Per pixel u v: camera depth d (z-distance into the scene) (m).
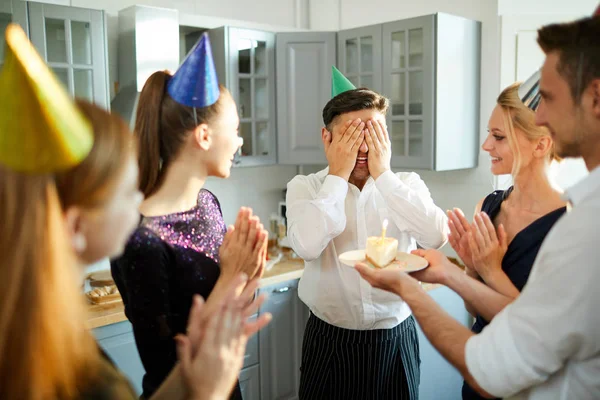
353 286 1.58
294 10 3.34
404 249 1.68
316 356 1.66
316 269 1.65
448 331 0.96
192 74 1.02
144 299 1.01
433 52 2.55
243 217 1.06
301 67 2.94
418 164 2.68
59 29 2.17
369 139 1.58
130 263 1.01
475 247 1.23
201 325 0.80
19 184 0.59
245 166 2.83
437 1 2.90
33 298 0.58
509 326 0.85
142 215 1.05
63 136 0.59
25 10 2.06
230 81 2.73
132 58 2.45
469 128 2.77
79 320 0.63
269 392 2.61
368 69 2.87
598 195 0.79
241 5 3.10
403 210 1.56
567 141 0.86
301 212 1.59
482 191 2.82
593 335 0.78
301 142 2.99
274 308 2.58
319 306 1.63
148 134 1.07
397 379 1.64
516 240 1.21
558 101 0.85
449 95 2.64
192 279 1.08
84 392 0.63
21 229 0.58
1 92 0.57
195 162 1.10
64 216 0.64
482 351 0.87
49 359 0.59
